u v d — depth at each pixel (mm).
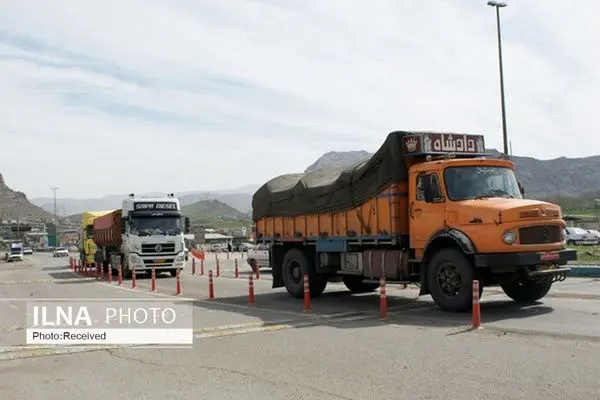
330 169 17312
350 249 15609
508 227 11914
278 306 15312
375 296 17078
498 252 11945
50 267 51500
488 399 6336
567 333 9820
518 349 8711
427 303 14805
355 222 15219
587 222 59938
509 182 13617
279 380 7473
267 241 18766
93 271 38688
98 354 9531
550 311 12422
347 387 7012
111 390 7301
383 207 14266
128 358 9148
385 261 14477
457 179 13047
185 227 29812
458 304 12445
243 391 7020
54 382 7801
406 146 13852
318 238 16516
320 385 7148
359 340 9945
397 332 10594
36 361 9109
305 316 13148
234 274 31562
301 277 17203
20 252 79375
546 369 7473
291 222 17609
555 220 12516
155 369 8344
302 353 9047
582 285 17406
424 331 10570
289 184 18391
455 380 7129
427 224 13281
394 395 6609
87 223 40000
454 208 12703
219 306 15688
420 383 7059
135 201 28875
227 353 9250
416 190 13594
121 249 30344
